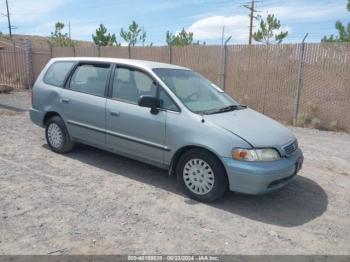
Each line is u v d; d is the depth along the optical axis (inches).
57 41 1316.4
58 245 136.8
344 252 143.2
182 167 187.3
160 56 546.6
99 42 1087.0
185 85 209.3
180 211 171.9
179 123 184.2
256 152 167.6
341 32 554.3
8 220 153.8
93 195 185.5
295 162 181.5
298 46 405.4
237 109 211.9
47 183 198.2
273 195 197.5
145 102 188.9
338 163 262.1
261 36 933.8
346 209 184.4
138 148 203.3
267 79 437.1
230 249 140.9
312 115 400.2
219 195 177.5
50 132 253.3
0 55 775.7
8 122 354.9
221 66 477.7
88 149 263.9
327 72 385.7
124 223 156.9
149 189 197.2
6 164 226.2
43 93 252.8
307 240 151.3
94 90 224.7
